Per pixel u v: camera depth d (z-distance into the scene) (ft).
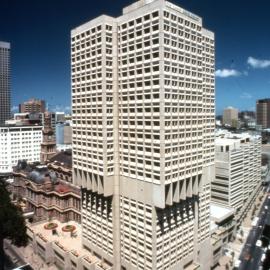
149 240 354.74
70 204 572.51
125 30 363.76
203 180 439.22
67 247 465.88
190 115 368.07
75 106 428.97
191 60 364.38
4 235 446.60
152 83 334.03
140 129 355.15
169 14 328.29
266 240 573.33
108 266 408.67
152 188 344.90
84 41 400.26
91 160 404.57
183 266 400.26
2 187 511.40
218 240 502.38
